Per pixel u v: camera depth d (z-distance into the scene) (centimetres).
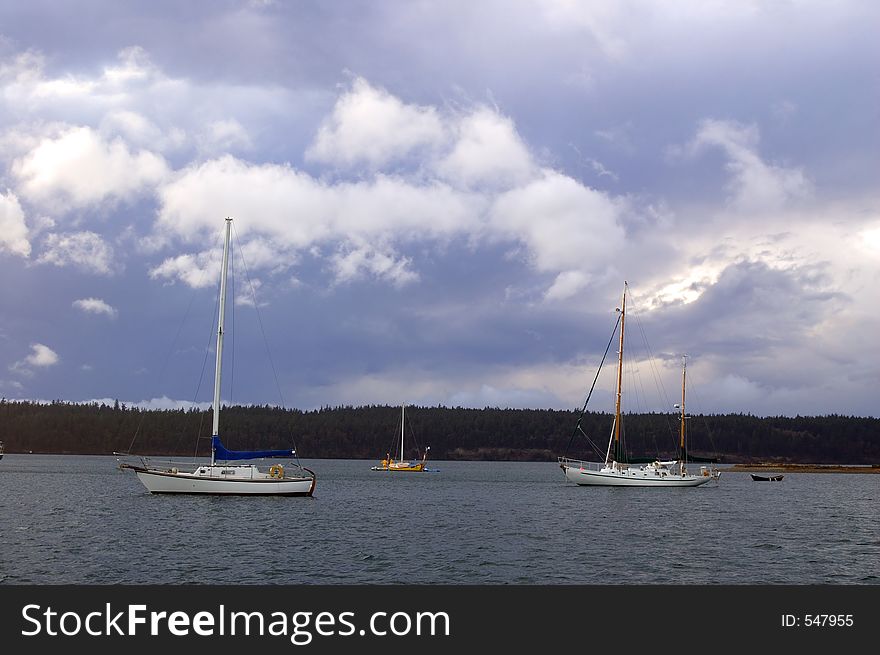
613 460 11462
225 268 7538
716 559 4503
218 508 6675
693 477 11512
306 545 4762
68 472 15350
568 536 5391
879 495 11794
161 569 3959
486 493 10312
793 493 11862
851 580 3956
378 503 8188
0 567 3950
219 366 7419
